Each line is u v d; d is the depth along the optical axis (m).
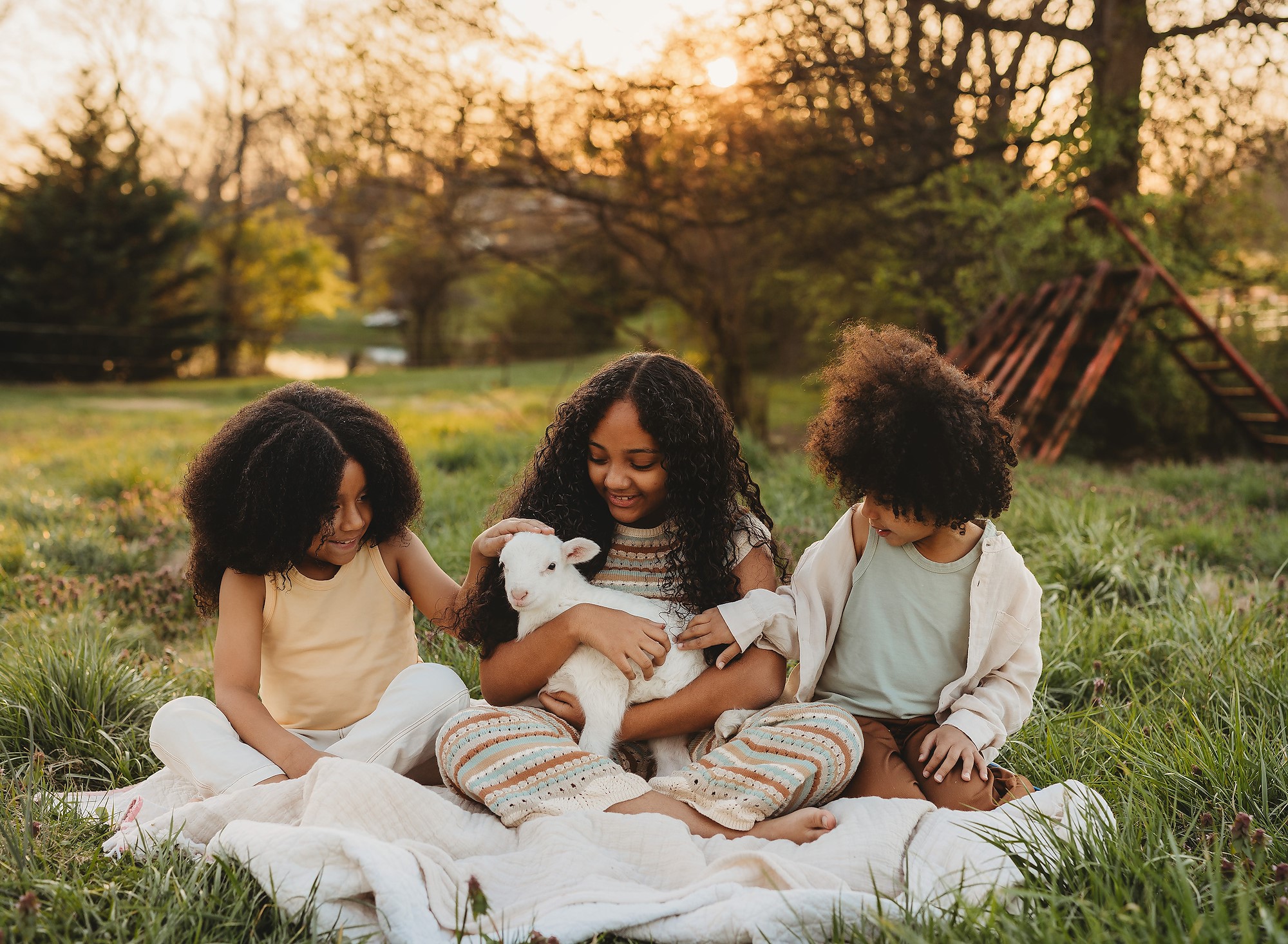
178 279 29.45
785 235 11.67
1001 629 2.78
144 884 2.20
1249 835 2.23
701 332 12.20
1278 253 12.40
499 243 13.50
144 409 19.34
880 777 2.65
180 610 4.89
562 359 34.59
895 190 10.95
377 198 12.02
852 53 9.95
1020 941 1.91
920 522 2.63
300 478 2.78
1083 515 5.54
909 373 2.63
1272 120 10.79
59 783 3.10
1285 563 4.78
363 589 3.06
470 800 2.64
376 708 2.94
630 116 9.63
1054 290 10.45
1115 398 10.91
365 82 9.77
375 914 2.14
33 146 28.31
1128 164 10.95
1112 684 3.79
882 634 2.83
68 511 6.94
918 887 2.19
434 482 7.80
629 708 2.83
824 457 2.75
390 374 28.86
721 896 2.15
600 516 3.04
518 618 2.94
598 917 2.04
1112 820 2.36
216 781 2.65
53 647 3.71
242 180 36.69
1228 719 2.96
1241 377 10.55
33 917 2.02
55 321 27.19
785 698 3.05
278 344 37.41
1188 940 1.83
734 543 2.99
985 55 11.08
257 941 2.09
